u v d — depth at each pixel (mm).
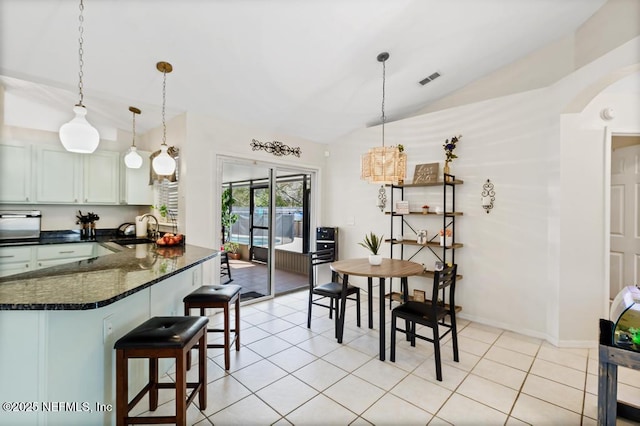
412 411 1875
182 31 2375
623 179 3307
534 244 3062
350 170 4758
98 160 3973
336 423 1763
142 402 1925
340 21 2473
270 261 4301
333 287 3215
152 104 3250
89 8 2072
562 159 2797
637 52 2160
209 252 2811
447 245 3447
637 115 2750
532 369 2400
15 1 1956
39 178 3539
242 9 2242
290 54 2805
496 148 3312
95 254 3779
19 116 3596
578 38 2830
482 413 1862
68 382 1365
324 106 3887
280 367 2400
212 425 1734
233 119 3773
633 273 3217
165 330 1566
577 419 1812
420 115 3922
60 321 1342
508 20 2678
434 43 2898
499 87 3445
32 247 3385
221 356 2580
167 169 2838
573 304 2799
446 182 3404
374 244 3090
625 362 1577
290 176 5188
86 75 2682
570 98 2684
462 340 2957
